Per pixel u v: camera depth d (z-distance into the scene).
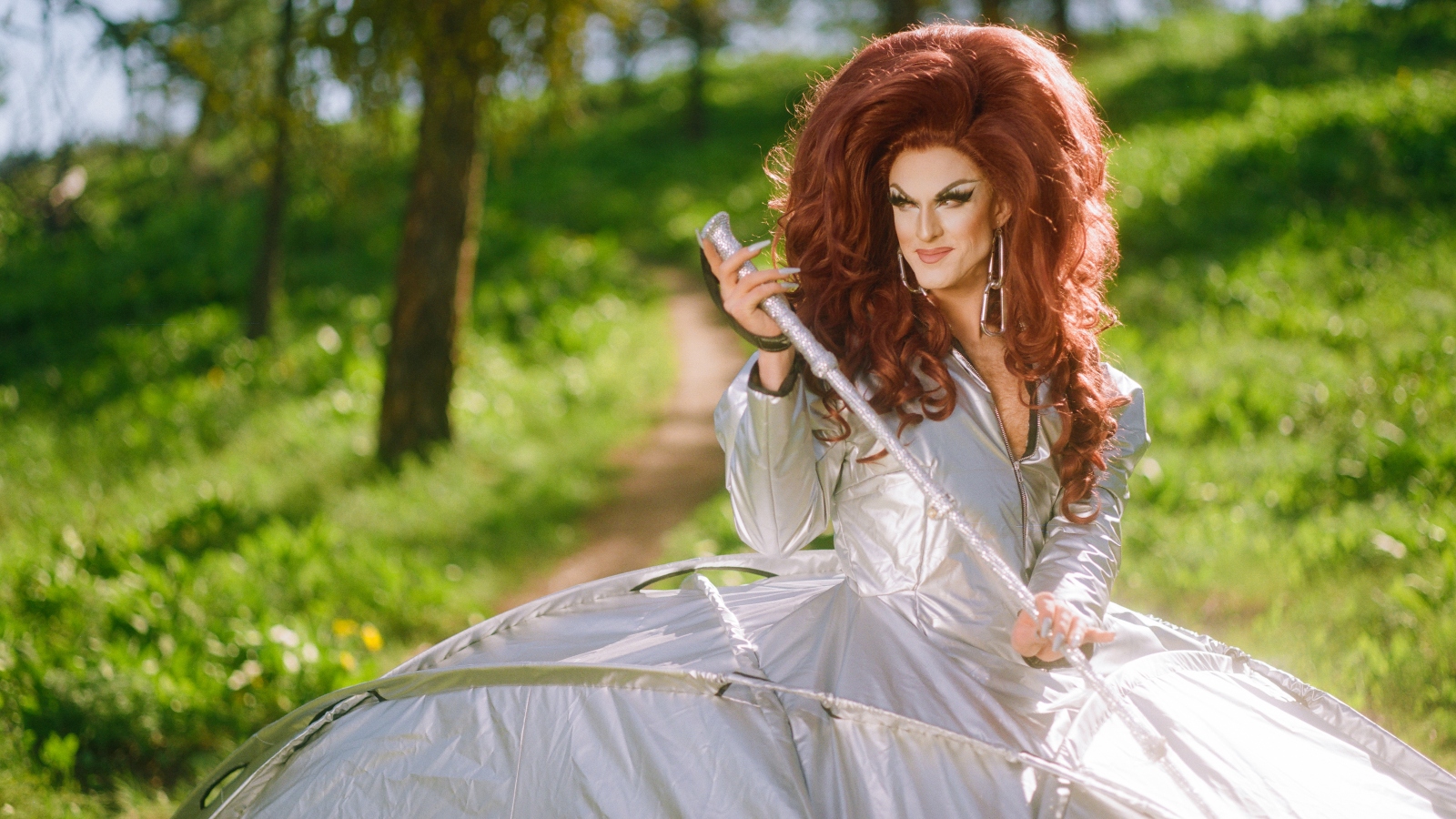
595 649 2.03
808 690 1.74
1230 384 8.15
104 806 3.86
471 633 2.27
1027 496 1.94
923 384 1.90
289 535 6.93
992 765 1.69
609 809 1.75
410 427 9.91
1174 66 24.45
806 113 2.12
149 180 13.38
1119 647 2.12
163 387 13.58
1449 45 21.72
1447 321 9.35
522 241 20.34
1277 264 11.64
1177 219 13.88
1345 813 1.86
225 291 18.38
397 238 21.06
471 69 8.95
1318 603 4.66
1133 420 2.10
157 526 7.97
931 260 1.85
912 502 1.90
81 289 17.73
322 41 8.84
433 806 1.88
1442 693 3.71
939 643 1.88
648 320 16.70
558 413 12.02
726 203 23.56
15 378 14.95
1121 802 1.65
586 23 9.24
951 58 1.82
